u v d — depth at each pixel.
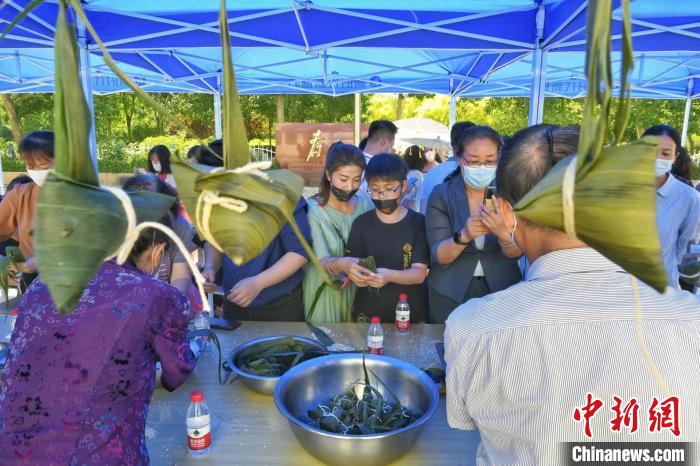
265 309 2.29
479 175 2.10
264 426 1.38
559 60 6.12
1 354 1.67
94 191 0.39
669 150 2.27
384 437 1.09
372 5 3.92
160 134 18.66
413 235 2.29
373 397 1.37
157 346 1.10
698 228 2.32
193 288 2.26
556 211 0.41
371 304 2.31
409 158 4.67
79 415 0.96
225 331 2.07
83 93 0.38
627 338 0.71
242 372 1.52
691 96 7.57
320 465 1.22
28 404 0.97
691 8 3.56
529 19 3.79
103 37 3.85
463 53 5.54
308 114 17.84
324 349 1.72
